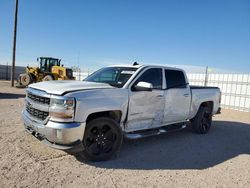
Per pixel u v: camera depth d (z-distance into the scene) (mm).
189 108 7328
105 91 5098
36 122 4863
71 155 5168
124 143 6371
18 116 8727
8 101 12922
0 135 6199
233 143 7117
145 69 6055
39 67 26188
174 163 5203
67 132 4477
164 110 6418
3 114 9000
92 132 4977
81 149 4734
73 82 5535
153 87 6141
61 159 4945
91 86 5145
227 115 13086
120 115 5430
